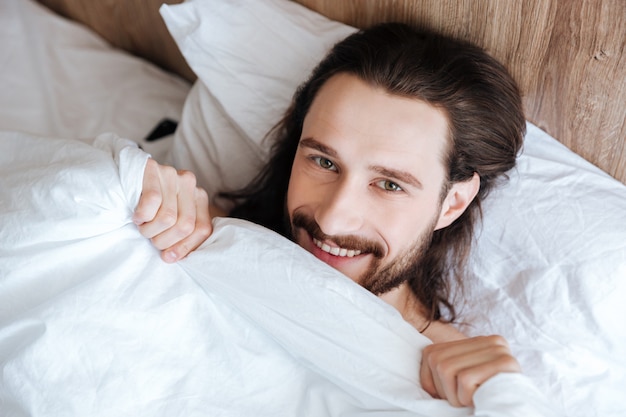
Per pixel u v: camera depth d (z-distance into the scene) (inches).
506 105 36.8
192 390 32.5
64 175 32.9
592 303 37.5
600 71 35.2
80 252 33.4
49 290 33.3
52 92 54.8
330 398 32.1
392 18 41.2
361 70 34.4
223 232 34.3
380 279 37.6
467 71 35.3
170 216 33.2
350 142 34.2
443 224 38.4
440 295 41.8
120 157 33.1
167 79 58.0
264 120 43.8
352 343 30.5
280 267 32.1
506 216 39.6
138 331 32.3
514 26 36.7
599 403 37.5
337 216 34.9
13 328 32.2
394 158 33.7
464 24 38.5
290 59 42.8
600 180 37.9
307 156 36.7
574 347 38.3
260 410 32.9
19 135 37.5
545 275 38.6
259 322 32.6
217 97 44.3
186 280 33.9
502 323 39.9
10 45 57.7
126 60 58.1
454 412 28.4
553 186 38.6
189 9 43.8
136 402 31.7
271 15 43.2
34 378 31.2
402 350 30.5
